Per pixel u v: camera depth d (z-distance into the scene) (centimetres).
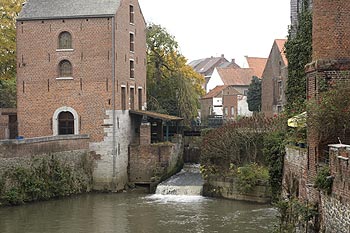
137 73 4109
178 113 4781
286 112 2658
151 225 2520
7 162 2831
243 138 3366
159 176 3634
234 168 3303
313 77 1723
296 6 3088
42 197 3047
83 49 3622
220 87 7781
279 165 2367
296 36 2694
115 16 3603
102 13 3584
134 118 3997
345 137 1641
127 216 2725
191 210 2855
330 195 1452
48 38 3659
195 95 4988
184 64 5397
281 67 4944
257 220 2572
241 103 7256
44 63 3669
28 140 2966
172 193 3406
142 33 4231
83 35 3622
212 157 3456
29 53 3684
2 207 2831
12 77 4369
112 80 3591
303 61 2570
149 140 3769
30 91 3694
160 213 2789
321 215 1552
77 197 3300
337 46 1666
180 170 4097
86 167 3538
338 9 1662
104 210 2877
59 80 3650
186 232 2372
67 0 3697
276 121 3269
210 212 2789
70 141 3378
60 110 3656
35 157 3025
